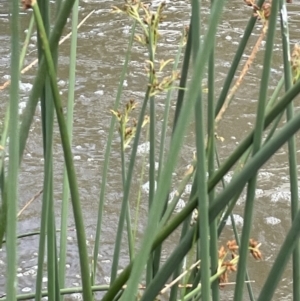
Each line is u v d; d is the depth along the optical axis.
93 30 2.41
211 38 0.29
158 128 1.62
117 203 1.40
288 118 0.46
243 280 0.43
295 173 0.45
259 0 0.46
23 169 1.53
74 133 1.71
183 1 2.68
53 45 0.36
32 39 2.16
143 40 0.54
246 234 0.42
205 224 0.36
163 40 2.29
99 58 2.18
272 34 0.37
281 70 1.97
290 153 0.44
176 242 1.25
